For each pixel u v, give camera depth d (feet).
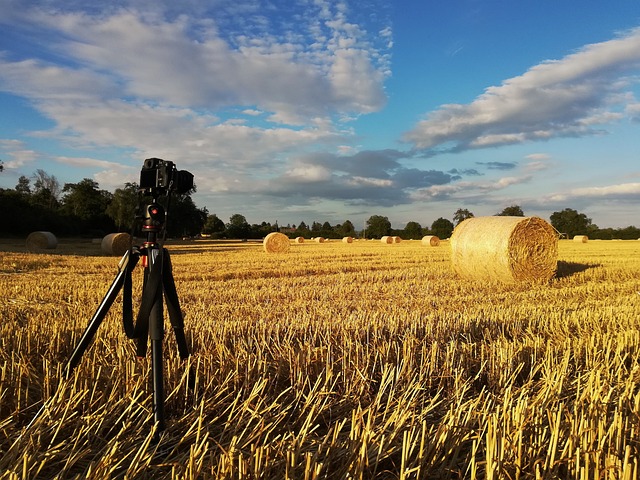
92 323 11.00
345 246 132.16
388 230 298.15
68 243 145.69
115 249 80.74
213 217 321.73
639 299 29.96
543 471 8.17
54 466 9.10
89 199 232.53
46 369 12.29
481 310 24.52
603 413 9.86
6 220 177.27
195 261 64.69
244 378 13.20
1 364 13.44
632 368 13.87
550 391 11.95
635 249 112.27
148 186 10.39
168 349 14.84
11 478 7.02
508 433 8.85
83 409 10.80
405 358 14.11
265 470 7.95
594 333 17.72
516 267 40.57
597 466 7.60
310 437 10.05
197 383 12.38
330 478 8.22
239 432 10.52
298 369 13.79
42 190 269.64
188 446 9.96
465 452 9.64
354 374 13.52
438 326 18.92
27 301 28.43
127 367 12.53
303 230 325.21
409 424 10.19
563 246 134.92
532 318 21.76
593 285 37.55
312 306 27.14
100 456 9.34
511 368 14.39
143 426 10.48
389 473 8.84
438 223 309.22
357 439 8.84
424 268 53.72
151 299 9.75
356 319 20.29
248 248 116.57
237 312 24.71
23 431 9.40
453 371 14.15
